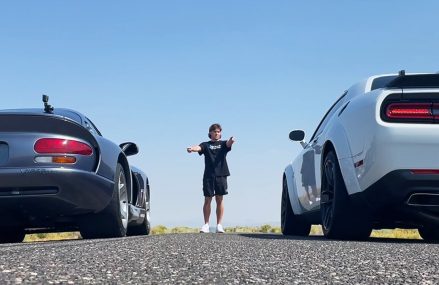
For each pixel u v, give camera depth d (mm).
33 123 4344
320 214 5348
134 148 5957
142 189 6656
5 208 4301
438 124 3695
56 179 4262
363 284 1613
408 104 3744
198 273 1784
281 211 7281
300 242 3549
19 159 4246
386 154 3715
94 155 4531
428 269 1965
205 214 8320
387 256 2449
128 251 2562
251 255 2467
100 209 4621
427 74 3734
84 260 2105
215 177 8281
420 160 3666
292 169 6688
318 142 5203
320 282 1639
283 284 1592
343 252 2662
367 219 4301
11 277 1560
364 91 4406
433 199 3719
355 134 4074
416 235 8078
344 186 4324
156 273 1766
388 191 3754
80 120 4914
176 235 4730
